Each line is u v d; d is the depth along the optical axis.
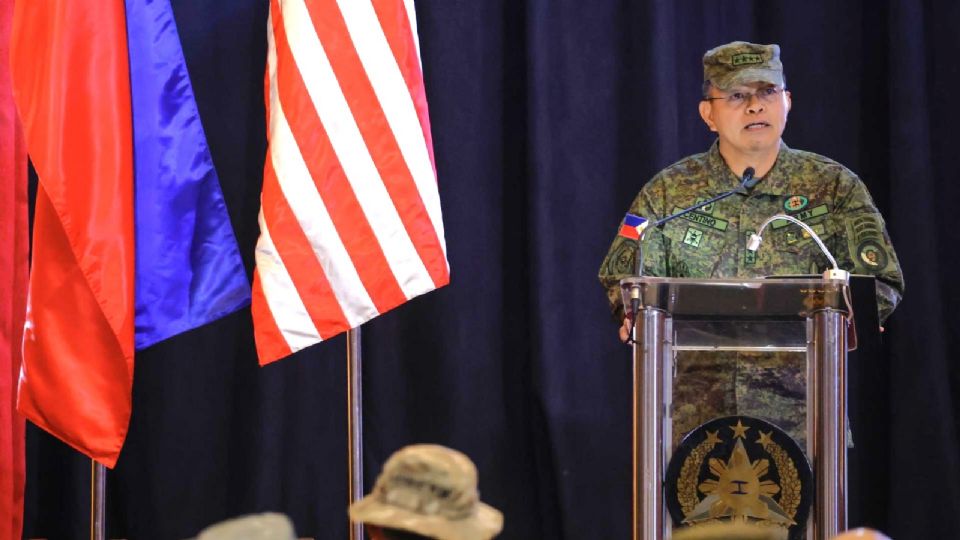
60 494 12.11
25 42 10.30
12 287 10.91
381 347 12.00
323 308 10.28
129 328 10.17
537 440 11.84
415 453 5.08
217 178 10.88
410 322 12.03
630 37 11.95
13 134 10.97
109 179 10.22
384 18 10.45
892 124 11.67
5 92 10.94
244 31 12.05
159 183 10.41
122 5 10.41
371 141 10.36
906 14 11.64
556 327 11.71
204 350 12.01
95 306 10.41
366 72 10.40
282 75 10.41
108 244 10.18
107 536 12.05
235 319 12.00
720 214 10.05
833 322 7.87
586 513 11.73
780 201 10.00
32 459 12.08
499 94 12.05
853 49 12.02
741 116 9.97
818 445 7.88
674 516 7.91
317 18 10.41
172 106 10.49
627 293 8.28
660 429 8.00
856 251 9.57
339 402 12.05
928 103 11.88
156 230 10.38
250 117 12.02
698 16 12.12
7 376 10.77
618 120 11.95
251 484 11.81
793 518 7.84
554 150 11.86
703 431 7.95
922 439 11.52
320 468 11.99
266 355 10.24
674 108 11.87
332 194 10.31
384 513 4.98
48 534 12.13
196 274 10.47
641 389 7.98
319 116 10.34
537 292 11.70
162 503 11.95
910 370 11.56
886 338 11.84
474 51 11.98
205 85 12.02
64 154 10.20
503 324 12.02
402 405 12.01
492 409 11.95
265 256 10.29
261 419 11.80
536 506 12.01
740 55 10.08
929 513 11.51
